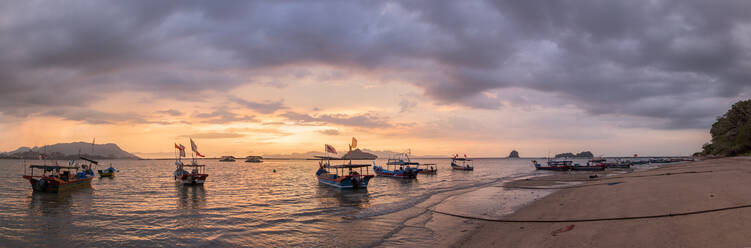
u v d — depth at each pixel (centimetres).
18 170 9075
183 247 1532
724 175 2480
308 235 1706
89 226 1978
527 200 2508
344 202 2961
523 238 1287
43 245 1583
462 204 2464
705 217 1159
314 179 6228
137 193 3762
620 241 1051
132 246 1558
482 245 1280
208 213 2408
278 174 8144
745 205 1226
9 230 1884
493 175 7062
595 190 2522
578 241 1122
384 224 1881
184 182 4656
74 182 3981
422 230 1675
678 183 2214
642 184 2456
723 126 8388
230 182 5466
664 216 1273
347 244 1491
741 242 869
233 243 1581
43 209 2605
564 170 8212
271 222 2062
